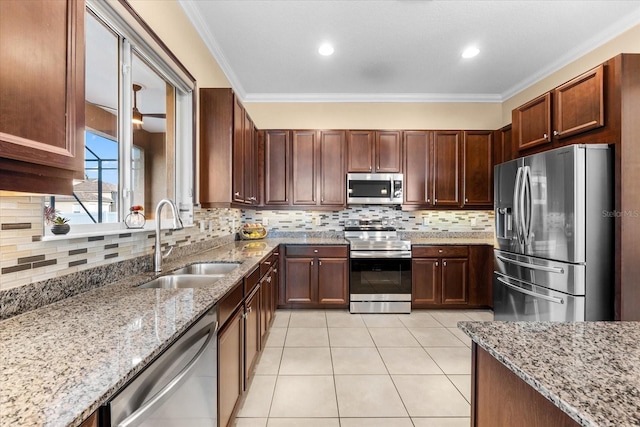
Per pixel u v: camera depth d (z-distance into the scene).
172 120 2.24
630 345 0.84
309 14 2.39
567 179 2.04
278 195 3.76
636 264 1.93
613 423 0.52
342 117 4.07
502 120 4.07
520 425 0.79
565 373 0.68
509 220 2.58
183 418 1.03
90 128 1.44
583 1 2.27
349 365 2.32
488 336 0.91
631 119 1.93
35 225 1.07
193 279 1.84
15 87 0.67
